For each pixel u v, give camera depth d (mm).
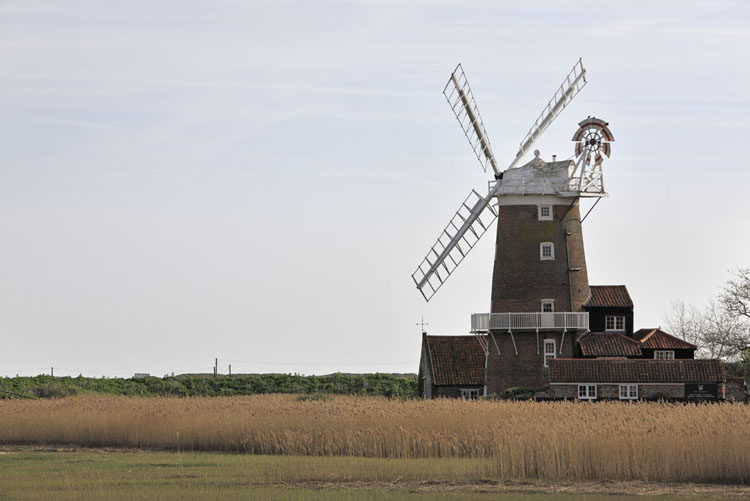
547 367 105062
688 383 98250
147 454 67375
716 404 78438
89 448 72688
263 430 70000
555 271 106250
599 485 51156
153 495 47375
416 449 63031
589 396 98750
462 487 50500
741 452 52031
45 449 71938
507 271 106562
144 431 73250
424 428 66625
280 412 75188
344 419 70562
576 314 105000
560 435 55125
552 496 47375
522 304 105750
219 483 52000
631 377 98750
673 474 52750
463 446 63281
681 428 55969
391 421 68562
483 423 66938
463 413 70625
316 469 56281
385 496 47156
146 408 82188
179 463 60750
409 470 55438
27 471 57375
